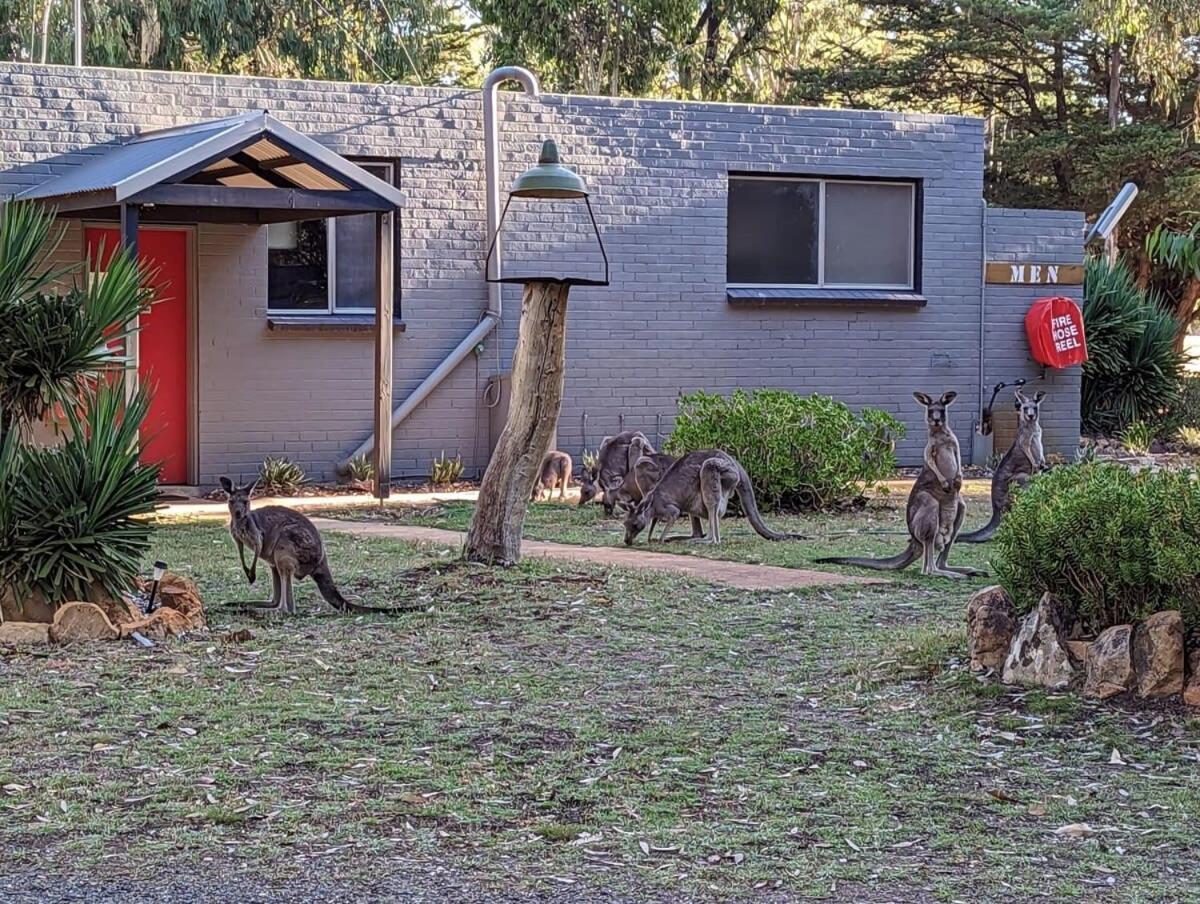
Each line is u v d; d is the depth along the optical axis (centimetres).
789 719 707
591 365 1794
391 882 497
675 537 1324
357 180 1440
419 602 975
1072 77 3500
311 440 1683
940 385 1941
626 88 3073
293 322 1659
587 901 483
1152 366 2259
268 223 1641
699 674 795
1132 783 609
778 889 495
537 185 1023
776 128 1853
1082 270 2002
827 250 1903
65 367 884
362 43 3055
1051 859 526
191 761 629
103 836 539
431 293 1725
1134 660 709
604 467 1491
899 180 1919
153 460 1630
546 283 1061
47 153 1548
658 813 571
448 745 658
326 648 843
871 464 1545
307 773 616
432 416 1736
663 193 1811
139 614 881
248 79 1630
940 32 3488
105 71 1569
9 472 863
